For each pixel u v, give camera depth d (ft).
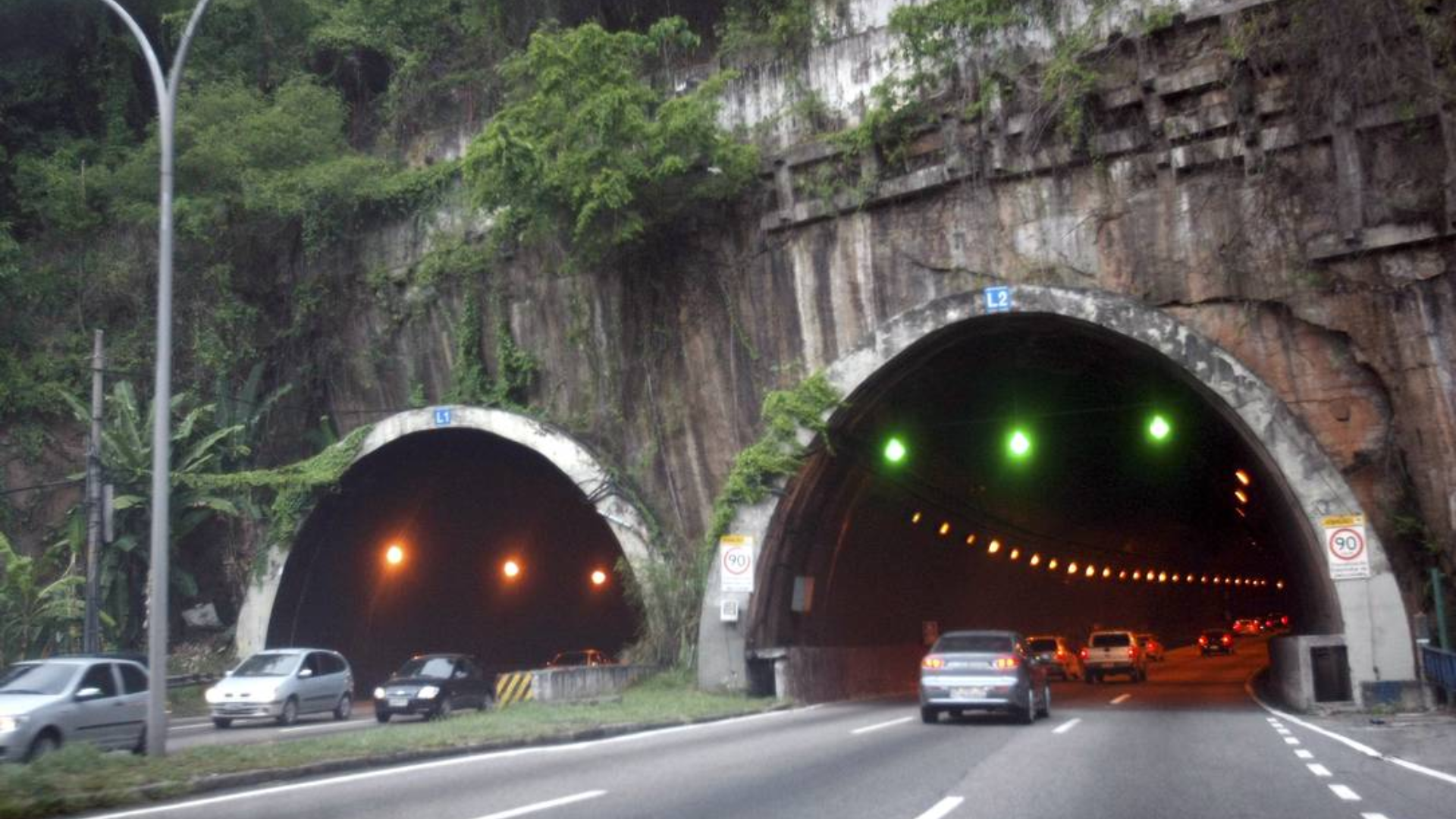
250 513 116.37
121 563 111.55
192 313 121.39
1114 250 82.79
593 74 91.56
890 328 89.10
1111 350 91.35
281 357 122.42
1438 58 73.26
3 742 52.11
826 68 94.43
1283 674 92.27
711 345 98.58
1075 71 82.43
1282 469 77.15
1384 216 74.64
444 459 123.34
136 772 41.14
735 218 97.04
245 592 117.19
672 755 52.75
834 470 99.09
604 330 104.53
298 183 116.67
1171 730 65.77
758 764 48.39
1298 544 89.04
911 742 58.44
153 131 123.24
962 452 130.00
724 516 93.66
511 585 158.20
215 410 119.34
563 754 54.03
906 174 89.04
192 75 134.62
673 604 98.27
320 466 114.42
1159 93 80.33
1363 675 74.23
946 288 87.97
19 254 122.42
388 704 87.40
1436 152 73.72
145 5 136.77
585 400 105.81
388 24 132.26
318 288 120.06
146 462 112.68
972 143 86.79
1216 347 79.25
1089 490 167.53
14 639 104.42
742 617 92.07
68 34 136.67
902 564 135.13
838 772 45.44
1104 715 78.54
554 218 95.81
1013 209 86.12
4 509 116.57
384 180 117.08
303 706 88.89
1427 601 75.10
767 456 92.38
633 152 92.79
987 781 42.52
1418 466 74.69
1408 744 56.65
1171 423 106.52
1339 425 77.05
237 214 121.39
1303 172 77.66
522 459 127.34
